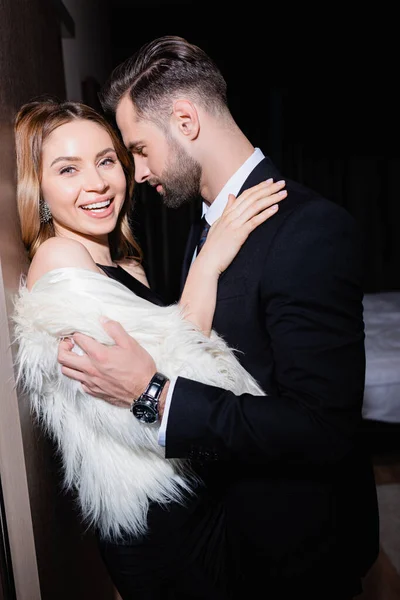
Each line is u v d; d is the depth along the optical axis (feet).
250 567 3.89
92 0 12.25
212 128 3.76
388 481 8.68
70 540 5.07
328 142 19.35
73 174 3.94
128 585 3.98
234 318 3.59
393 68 18.08
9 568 3.63
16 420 3.56
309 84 18.63
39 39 5.33
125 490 3.67
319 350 3.14
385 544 7.34
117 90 3.86
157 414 3.29
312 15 16.75
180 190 3.98
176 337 3.45
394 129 18.98
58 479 4.71
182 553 3.89
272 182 3.74
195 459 3.36
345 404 3.21
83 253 3.79
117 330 3.28
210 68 3.71
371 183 19.72
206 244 3.70
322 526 3.69
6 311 3.49
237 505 3.82
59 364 3.48
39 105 3.92
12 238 3.78
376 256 20.29
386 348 8.70
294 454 3.22
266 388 3.61
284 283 3.22
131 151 4.02
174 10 16.53
